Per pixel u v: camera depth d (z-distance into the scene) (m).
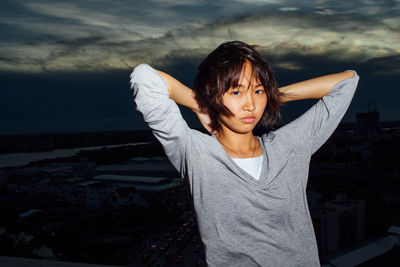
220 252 0.66
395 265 16.50
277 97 0.69
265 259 0.65
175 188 40.41
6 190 42.38
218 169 0.67
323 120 0.75
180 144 0.66
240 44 0.65
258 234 0.65
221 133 0.75
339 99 0.75
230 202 0.66
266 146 0.71
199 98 0.70
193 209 0.71
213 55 0.66
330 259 17.59
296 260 0.67
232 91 0.64
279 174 0.69
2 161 75.00
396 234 20.50
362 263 17.17
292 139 0.73
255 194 0.66
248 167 0.70
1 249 20.97
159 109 0.61
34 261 1.19
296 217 0.69
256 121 0.67
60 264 1.17
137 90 0.61
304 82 0.77
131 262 20.86
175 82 0.70
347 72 0.81
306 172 0.73
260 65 0.63
